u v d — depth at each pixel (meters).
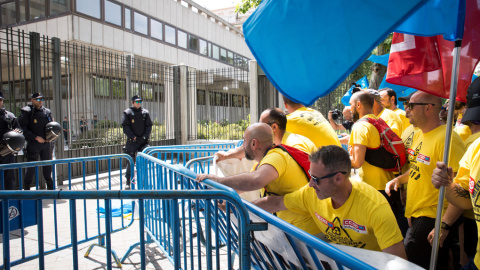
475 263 1.78
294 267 1.75
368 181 2.92
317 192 1.80
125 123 7.51
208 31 25.27
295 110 3.14
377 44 1.25
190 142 11.42
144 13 18.73
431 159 2.25
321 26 1.38
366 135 2.79
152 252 3.96
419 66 2.14
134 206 4.11
